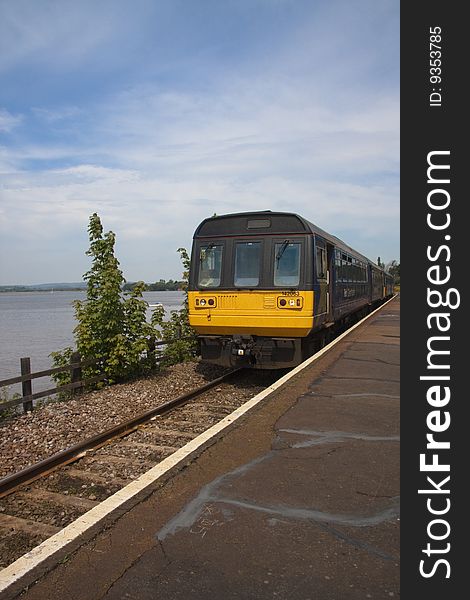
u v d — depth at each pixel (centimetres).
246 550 339
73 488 593
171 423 834
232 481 449
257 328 1070
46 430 826
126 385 1165
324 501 409
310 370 971
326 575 311
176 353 1472
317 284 1078
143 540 353
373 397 752
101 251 1195
